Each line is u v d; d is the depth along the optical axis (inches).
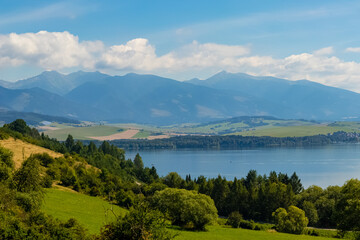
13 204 1775.3
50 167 4835.1
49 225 1578.5
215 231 3405.5
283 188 5447.8
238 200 5615.2
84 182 4948.3
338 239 3233.3
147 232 1333.7
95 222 2618.1
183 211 3287.4
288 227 3796.8
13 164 3122.5
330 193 4726.9
